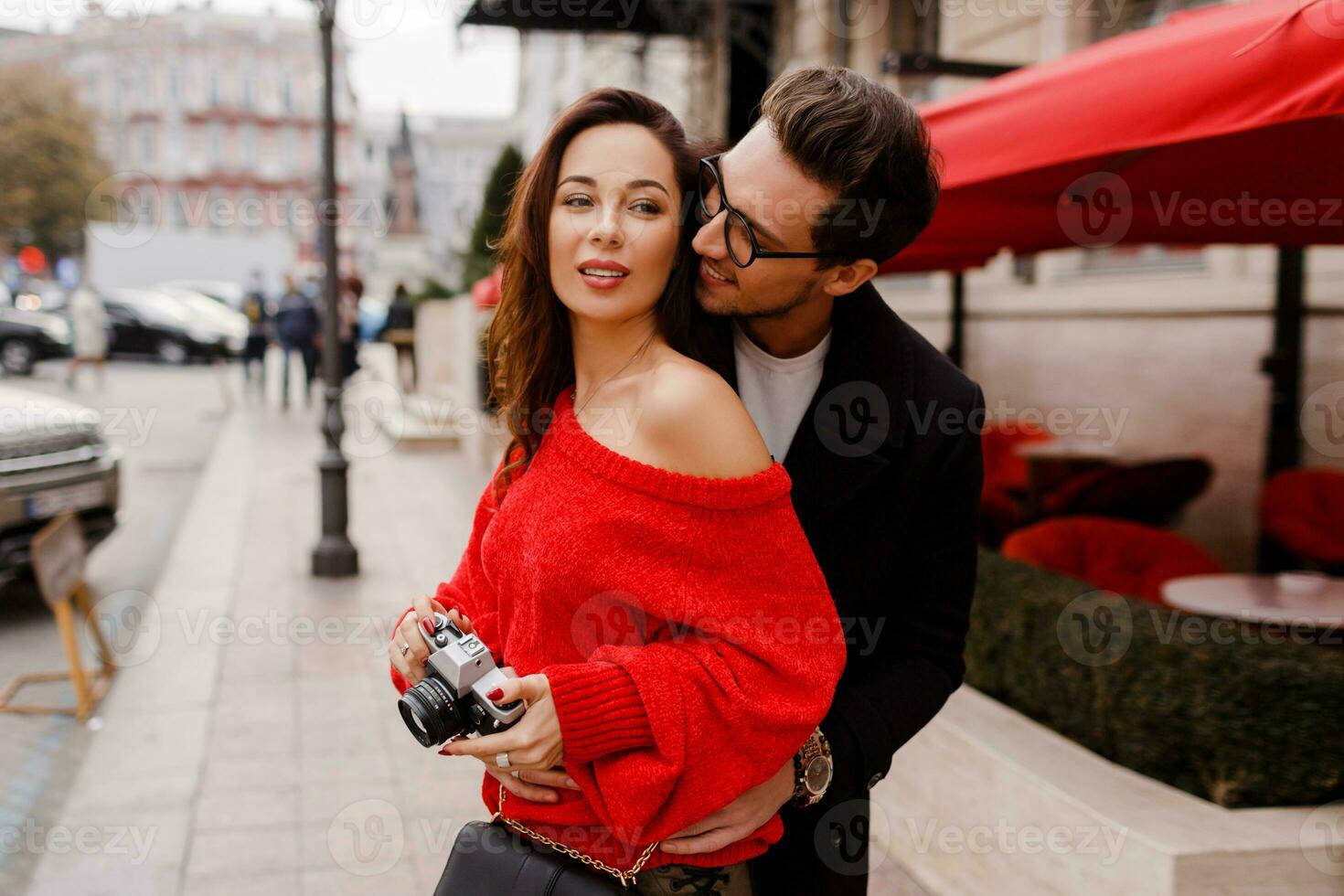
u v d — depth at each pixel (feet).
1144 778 8.08
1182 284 17.54
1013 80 7.84
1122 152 7.06
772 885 4.22
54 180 107.76
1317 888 6.92
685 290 3.83
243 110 135.33
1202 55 5.96
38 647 16.05
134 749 12.24
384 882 9.23
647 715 3.26
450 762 11.93
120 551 22.34
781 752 3.43
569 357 4.01
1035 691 9.45
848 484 4.18
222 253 82.17
